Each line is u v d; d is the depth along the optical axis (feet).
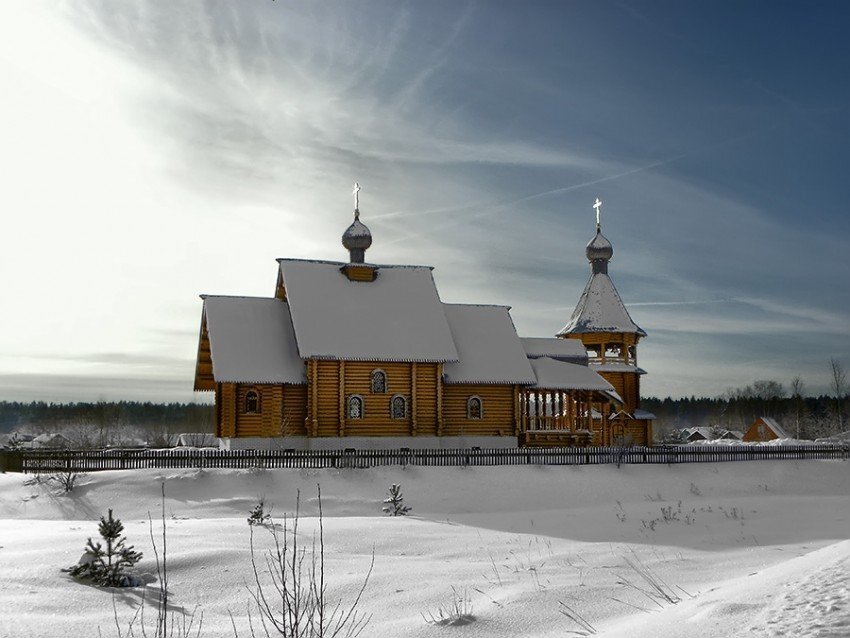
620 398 177.27
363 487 118.01
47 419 414.00
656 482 132.36
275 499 109.70
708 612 31.53
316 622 37.65
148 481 111.45
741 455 149.69
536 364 171.32
